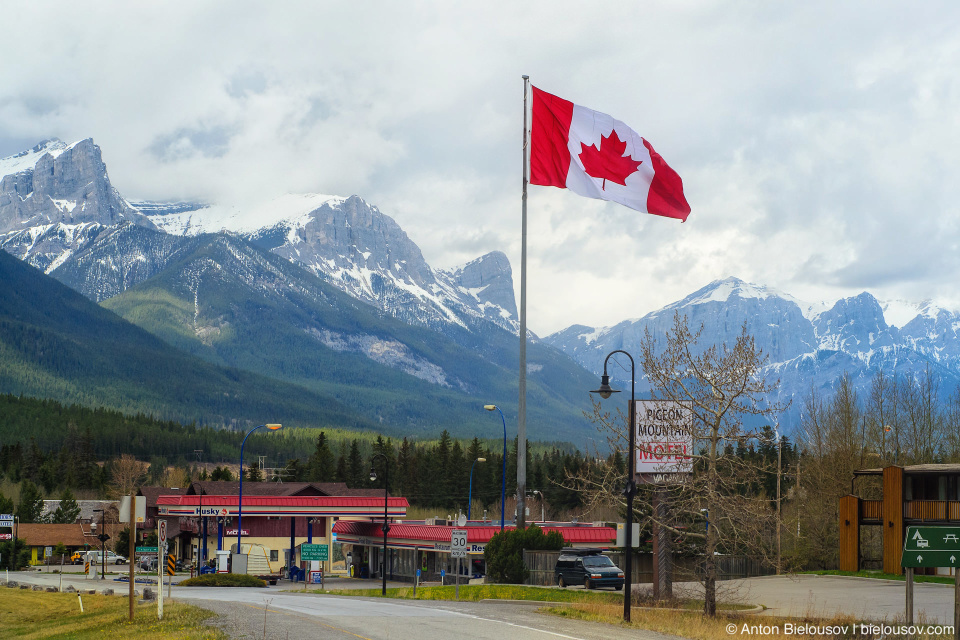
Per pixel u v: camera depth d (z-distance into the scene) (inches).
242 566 3201.3
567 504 5959.6
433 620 1240.2
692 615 1417.3
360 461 7047.2
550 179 1620.3
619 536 1315.2
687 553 1692.9
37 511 5674.2
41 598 2324.1
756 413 1439.5
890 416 3690.9
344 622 1200.2
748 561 2514.8
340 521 3700.8
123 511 1370.6
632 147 1621.6
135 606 1587.1
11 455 7667.3
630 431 1384.1
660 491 1606.8
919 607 1630.2
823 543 2864.2
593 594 1724.9
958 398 3902.6
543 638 1038.4
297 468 6791.3
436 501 6456.7
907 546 1080.8
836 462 3009.4
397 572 3297.2
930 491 2381.9
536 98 1630.2
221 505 3710.6
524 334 1807.3
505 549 2030.0
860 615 1462.8
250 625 1163.3
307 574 2770.7
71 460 7785.4
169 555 1381.6
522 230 1763.0
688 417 1476.4
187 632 1096.8
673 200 1625.2
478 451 6565.0
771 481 3432.6
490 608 1502.2
